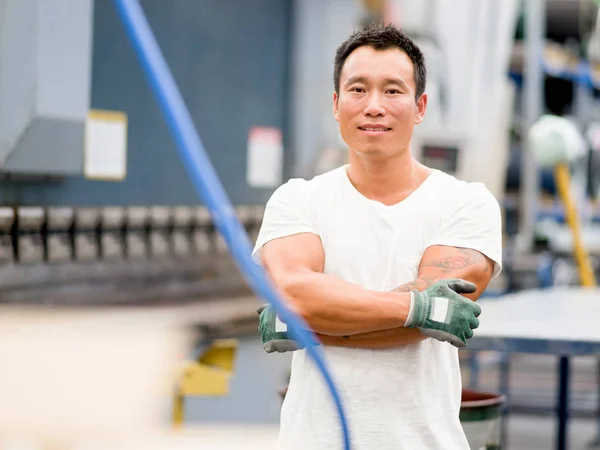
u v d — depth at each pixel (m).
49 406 1.08
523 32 11.39
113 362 1.11
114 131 8.16
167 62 9.14
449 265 2.15
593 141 11.80
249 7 10.11
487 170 10.48
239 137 10.12
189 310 8.48
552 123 5.98
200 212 8.95
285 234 2.22
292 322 1.55
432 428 2.12
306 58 10.70
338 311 2.05
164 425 1.24
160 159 8.80
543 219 11.37
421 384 2.13
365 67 2.17
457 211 2.23
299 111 10.75
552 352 3.25
